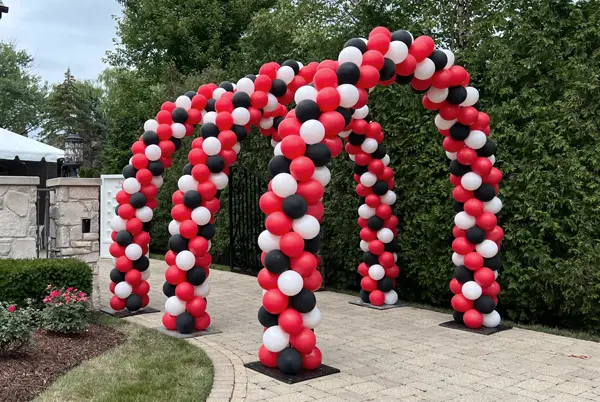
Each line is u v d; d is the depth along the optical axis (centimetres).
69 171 1108
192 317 534
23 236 607
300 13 991
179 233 542
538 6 564
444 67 475
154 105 1414
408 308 673
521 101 579
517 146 581
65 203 616
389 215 661
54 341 462
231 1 1931
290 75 537
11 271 509
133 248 617
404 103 682
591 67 527
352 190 763
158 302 698
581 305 535
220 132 543
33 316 493
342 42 825
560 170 539
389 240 666
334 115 390
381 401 346
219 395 353
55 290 500
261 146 922
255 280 906
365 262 692
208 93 616
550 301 557
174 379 379
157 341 492
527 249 570
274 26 1026
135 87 1952
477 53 618
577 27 544
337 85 401
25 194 611
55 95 3431
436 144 652
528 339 517
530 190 561
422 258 681
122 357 434
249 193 991
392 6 777
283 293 390
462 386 377
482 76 625
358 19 810
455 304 566
